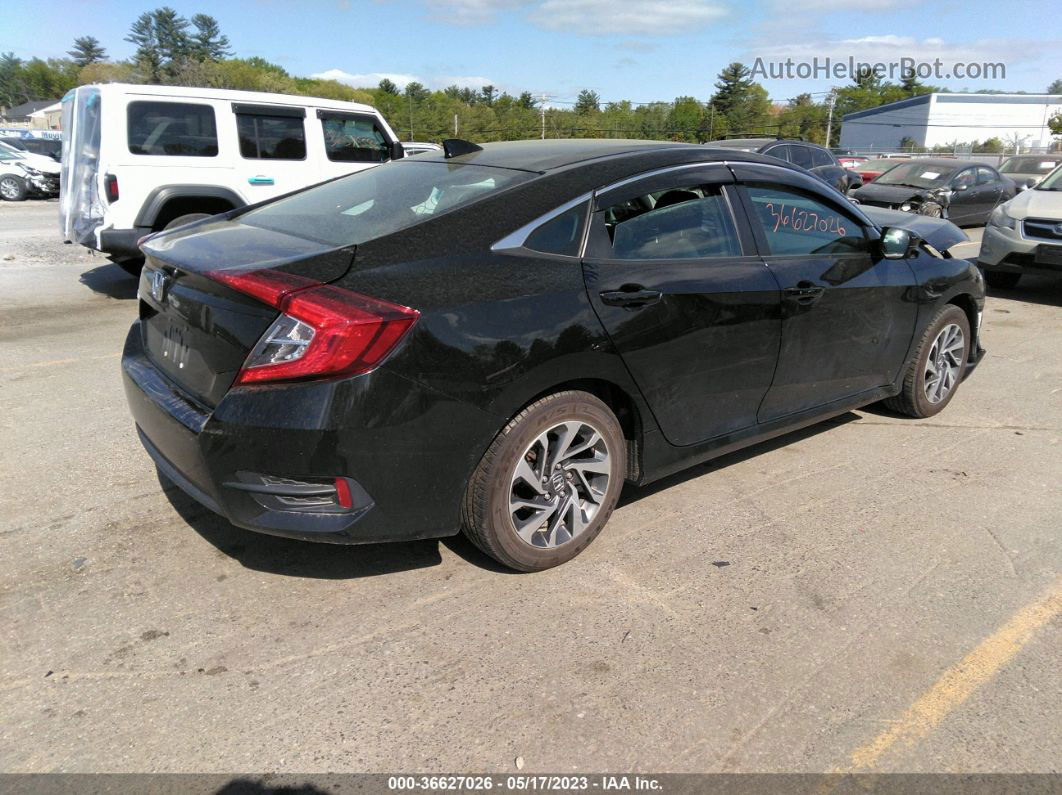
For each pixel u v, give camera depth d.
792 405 3.88
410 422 2.53
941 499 3.83
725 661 2.60
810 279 3.70
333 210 3.25
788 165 3.90
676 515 3.60
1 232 13.09
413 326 2.49
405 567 3.10
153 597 2.87
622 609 2.87
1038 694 2.48
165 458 2.92
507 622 2.78
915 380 4.66
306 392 2.42
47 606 2.79
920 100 62.50
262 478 2.51
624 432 3.33
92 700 2.36
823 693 2.46
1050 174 9.42
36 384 5.18
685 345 3.20
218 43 134.12
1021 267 8.66
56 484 3.71
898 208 14.50
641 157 3.31
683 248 3.29
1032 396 5.45
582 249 2.97
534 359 2.72
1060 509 3.75
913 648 2.69
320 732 2.26
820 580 3.09
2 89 150.00
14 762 2.12
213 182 8.02
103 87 7.40
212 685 2.43
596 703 2.39
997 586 3.08
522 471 2.86
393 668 2.53
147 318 3.29
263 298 2.44
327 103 8.81
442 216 2.82
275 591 2.92
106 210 7.54
